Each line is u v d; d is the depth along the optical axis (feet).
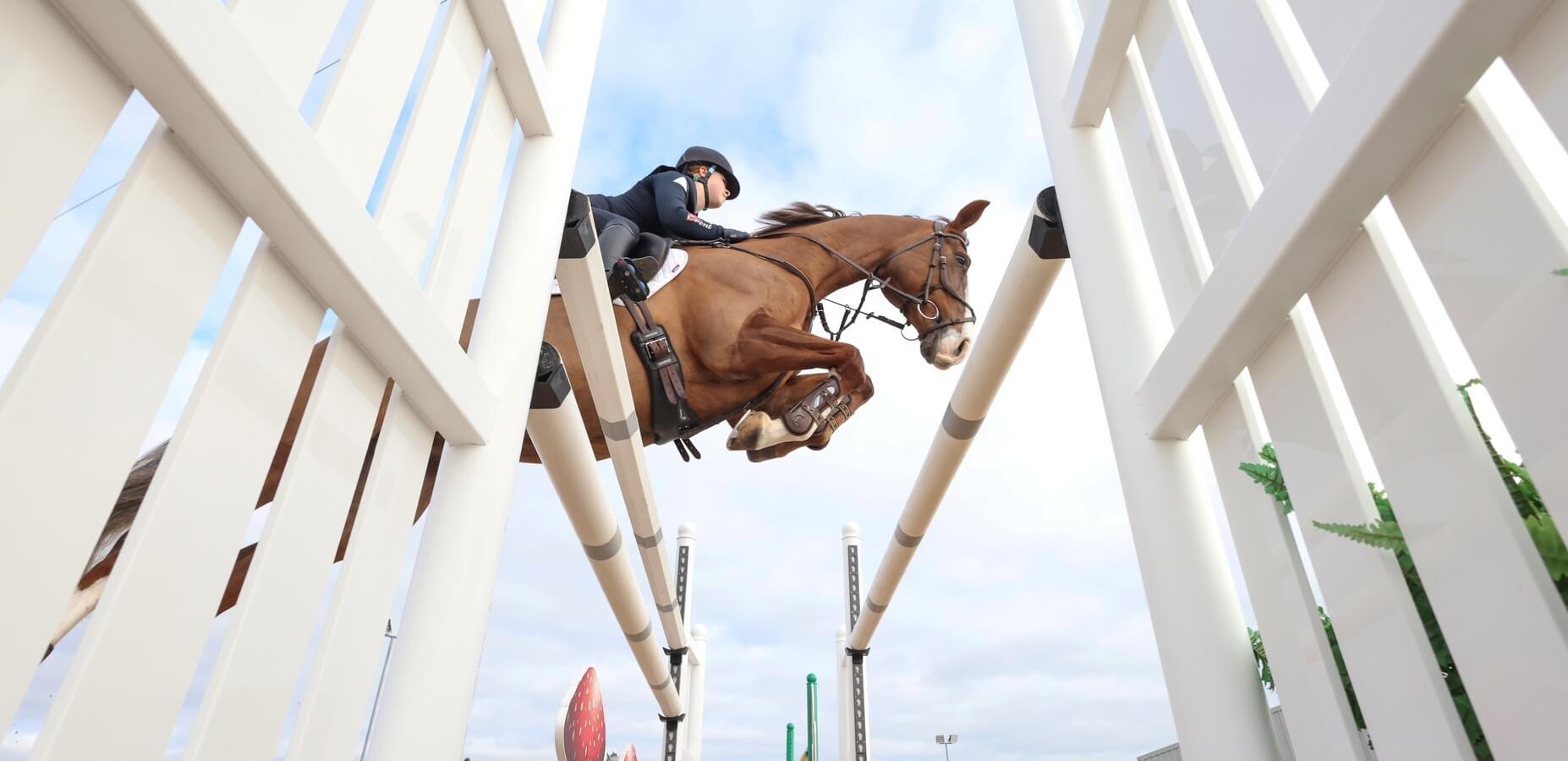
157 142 1.80
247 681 2.00
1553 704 1.57
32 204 1.52
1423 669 1.92
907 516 10.36
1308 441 2.35
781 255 8.50
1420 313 1.95
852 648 18.72
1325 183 1.99
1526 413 1.61
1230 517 2.86
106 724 1.62
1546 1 1.56
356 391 2.53
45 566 1.50
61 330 1.55
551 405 4.62
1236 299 2.45
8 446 1.44
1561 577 1.67
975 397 7.00
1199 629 2.85
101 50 1.67
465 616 2.88
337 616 2.40
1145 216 3.40
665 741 17.53
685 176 8.69
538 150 3.82
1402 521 1.95
